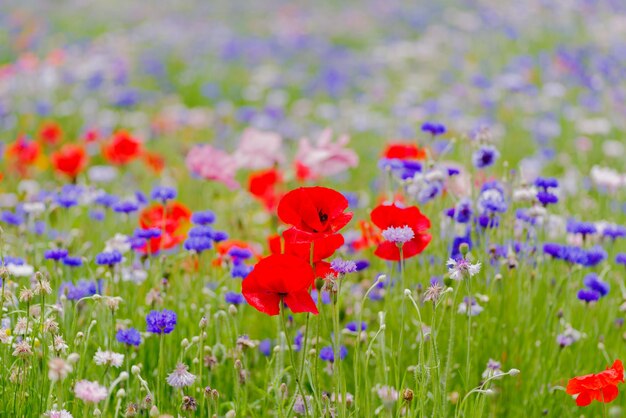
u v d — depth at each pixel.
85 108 6.96
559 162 5.51
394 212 2.96
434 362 2.88
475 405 2.91
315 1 14.84
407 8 13.34
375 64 9.51
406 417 2.86
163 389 3.03
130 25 12.08
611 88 7.46
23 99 7.17
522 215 3.31
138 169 5.20
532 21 11.55
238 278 3.31
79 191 3.74
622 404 3.13
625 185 4.03
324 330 3.21
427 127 3.42
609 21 11.27
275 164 3.79
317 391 2.83
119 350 3.05
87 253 3.51
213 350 3.06
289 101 8.08
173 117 6.61
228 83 8.67
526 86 7.15
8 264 3.15
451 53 9.91
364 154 5.91
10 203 4.03
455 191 3.44
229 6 14.45
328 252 2.84
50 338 2.92
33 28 10.52
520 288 3.22
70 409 2.93
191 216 3.43
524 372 3.17
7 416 2.87
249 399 3.14
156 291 3.17
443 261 3.22
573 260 3.20
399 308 3.22
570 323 3.26
